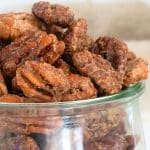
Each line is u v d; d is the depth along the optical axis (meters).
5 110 0.29
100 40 0.35
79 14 0.48
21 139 0.30
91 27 0.48
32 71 0.30
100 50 0.34
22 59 0.32
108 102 0.30
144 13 0.47
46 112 0.29
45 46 0.32
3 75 0.32
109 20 0.48
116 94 0.31
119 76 0.32
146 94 0.49
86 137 0.31
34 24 0.34
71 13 0.34
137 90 0.33
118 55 0.33
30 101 0.30
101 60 0.32
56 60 0.32
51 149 0.30
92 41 0.35
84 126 0.31
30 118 0.30
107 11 0.48
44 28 0.34
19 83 0.30
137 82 0.33
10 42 0.34
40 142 0.30
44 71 0.30
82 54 0.32
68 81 0.30
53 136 0.30
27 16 0.35
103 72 0.31
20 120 0.30
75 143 0.30
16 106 0.29
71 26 0.33
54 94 0.30
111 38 0.35
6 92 0.30
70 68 0.32
